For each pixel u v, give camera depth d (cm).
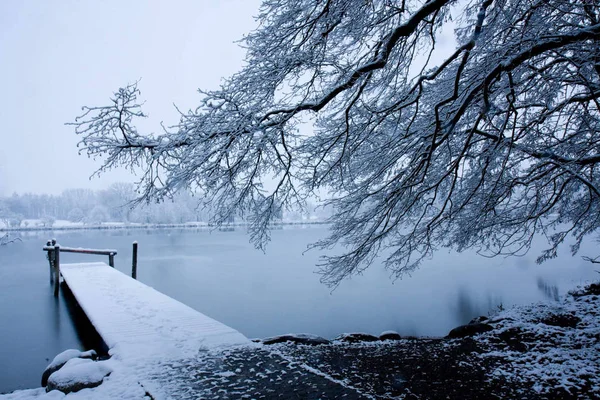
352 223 585
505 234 660
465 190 624
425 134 525
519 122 561
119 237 5044
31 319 1072
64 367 456
